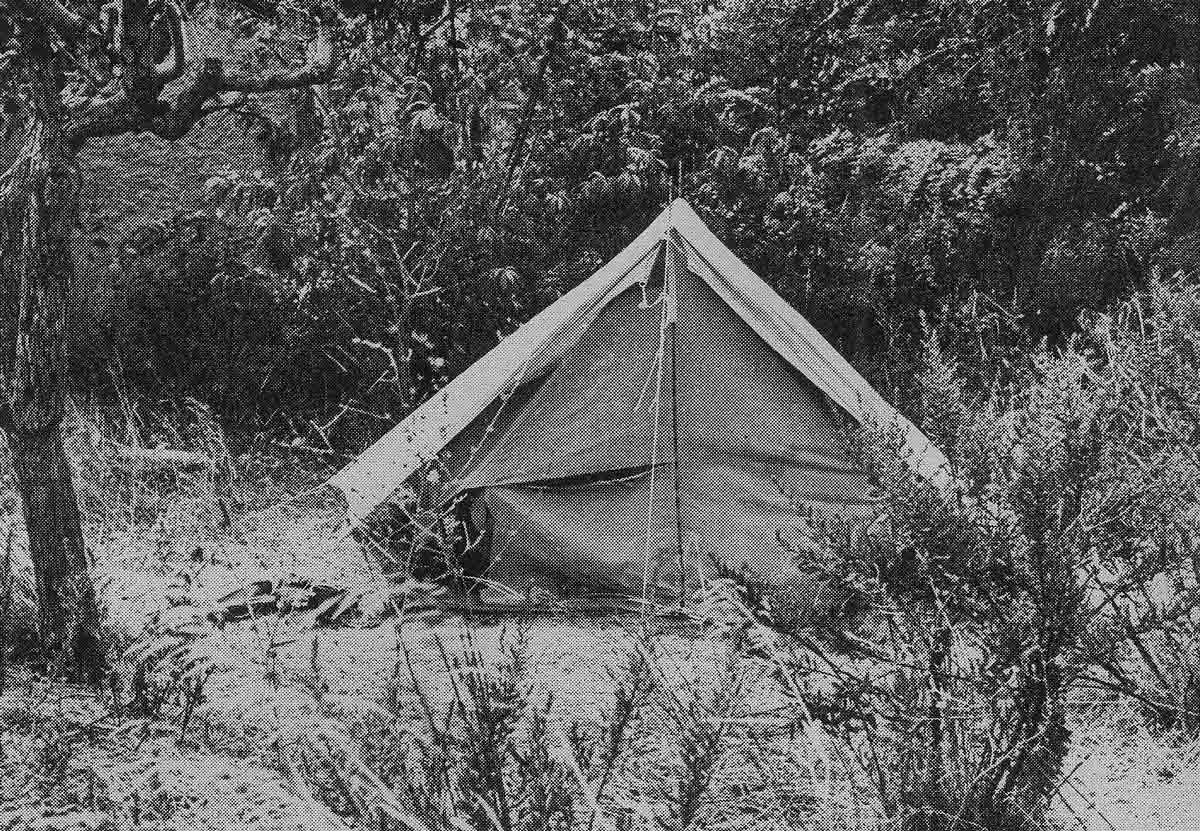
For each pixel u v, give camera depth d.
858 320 11.56
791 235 11.72
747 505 6.55
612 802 3.89
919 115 12.17
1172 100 11.70
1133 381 5.72
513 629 6.18
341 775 4.09
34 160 5.47
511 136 11.40
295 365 10.81
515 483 6.74
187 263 10.91
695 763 3.82
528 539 6.76
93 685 5.46
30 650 5.66
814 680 4.60
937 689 4.15
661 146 11.83
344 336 10.91
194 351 10.73
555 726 4.68
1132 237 11.48
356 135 10.87
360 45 10.53
